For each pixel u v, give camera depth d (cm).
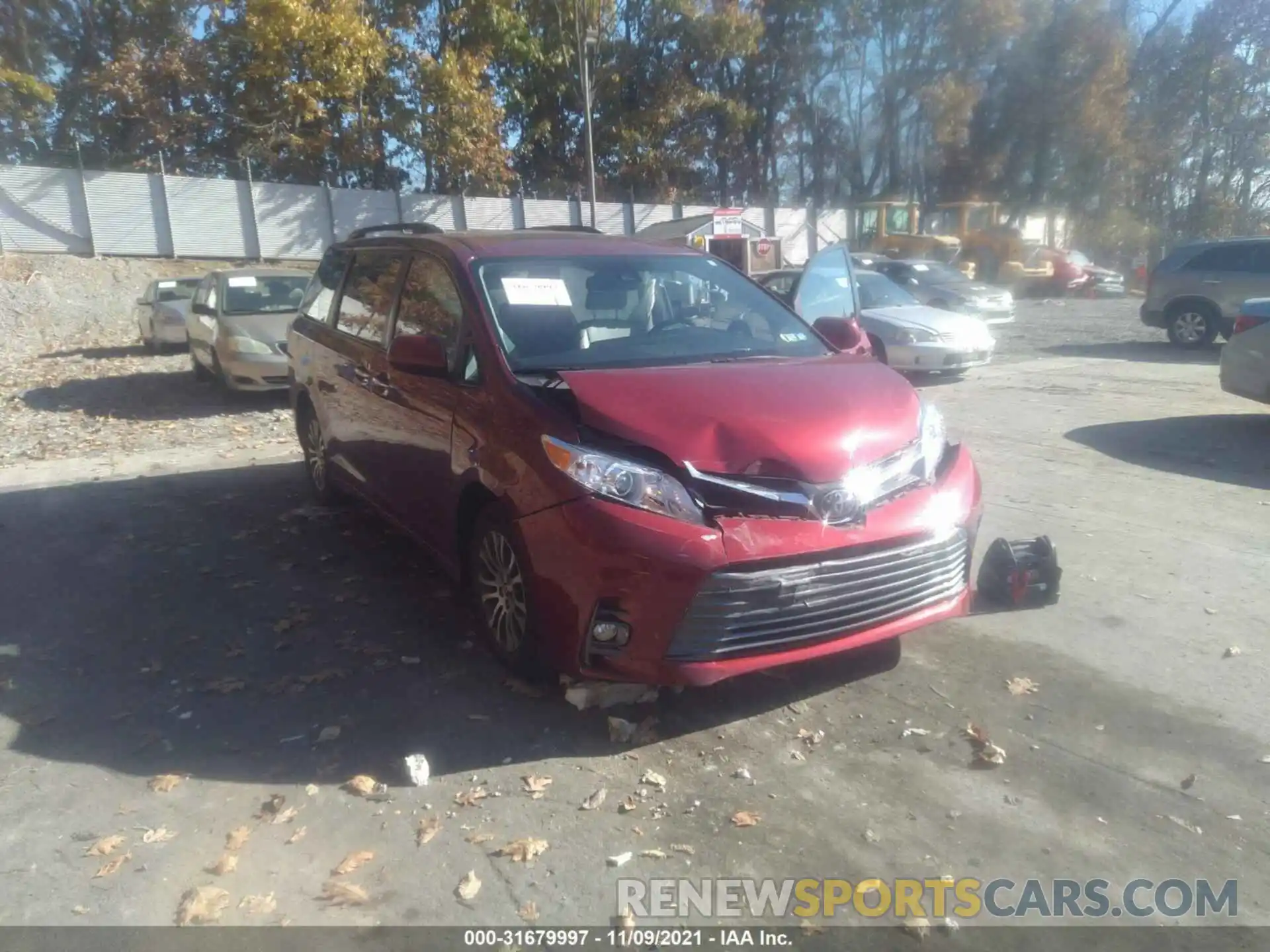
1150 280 1689
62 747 401
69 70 3281
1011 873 318
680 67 3819
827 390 425
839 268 946
